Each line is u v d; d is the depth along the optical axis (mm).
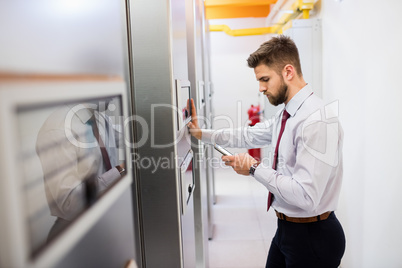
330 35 2162
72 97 458
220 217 3111
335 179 1323
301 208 1232
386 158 1484
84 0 541
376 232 1608
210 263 2318
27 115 541
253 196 3600
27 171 545
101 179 692
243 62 4215
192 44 1725
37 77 386
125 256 723
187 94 1224
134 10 852
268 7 3916
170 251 924
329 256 1333
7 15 342
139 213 915
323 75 2326
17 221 315
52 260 392
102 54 628
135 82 875
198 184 1868
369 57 1620
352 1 1800
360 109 1744
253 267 2258
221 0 3275
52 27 430
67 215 534
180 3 1108
